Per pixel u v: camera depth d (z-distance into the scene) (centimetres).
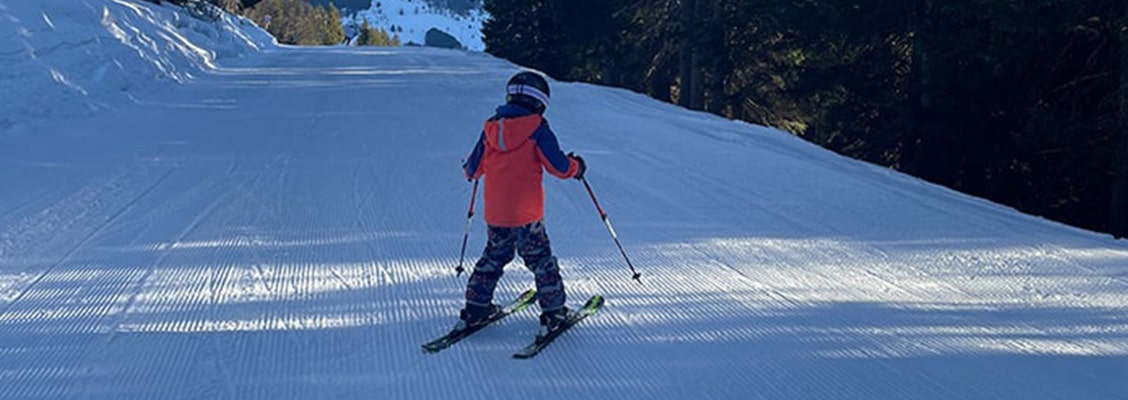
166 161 1016
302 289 568
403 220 754
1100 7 1410
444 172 961
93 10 1941
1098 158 1430
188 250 659
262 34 4347
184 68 2161
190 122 1349
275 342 477
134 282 581
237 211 784
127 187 875
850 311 530
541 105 459
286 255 647
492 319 501
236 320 511
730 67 2531
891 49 1945
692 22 2598
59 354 458
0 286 570
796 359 455
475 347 473
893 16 1725
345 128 1305
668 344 477
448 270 611
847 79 2003
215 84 1953
